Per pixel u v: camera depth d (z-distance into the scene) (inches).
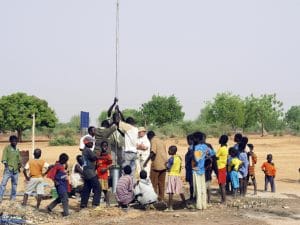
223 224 485.1
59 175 534.6
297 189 754.2
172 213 548.1
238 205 592.4
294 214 541.3
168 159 592.4
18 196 657.0
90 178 555.5
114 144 626.5
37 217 524.4
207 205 593.0
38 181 569.3
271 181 713.6
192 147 601.0
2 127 2583.7
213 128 2775.6
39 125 2669.8
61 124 3577.8
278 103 3041.3
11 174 607.8
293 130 3351.4
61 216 532.7
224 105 2898.6
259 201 625.0
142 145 621.3
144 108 3289.9
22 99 2578.7
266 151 1619.1
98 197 561.6
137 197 568.4
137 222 495.5
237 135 673.0
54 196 625.3
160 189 610.5
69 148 1808.6
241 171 657.6
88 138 568.7
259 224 485.4
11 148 607.5
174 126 2851.9
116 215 533.3
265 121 2984.7
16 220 497.0
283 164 1185.4
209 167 607.2
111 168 610.5
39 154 576.4
